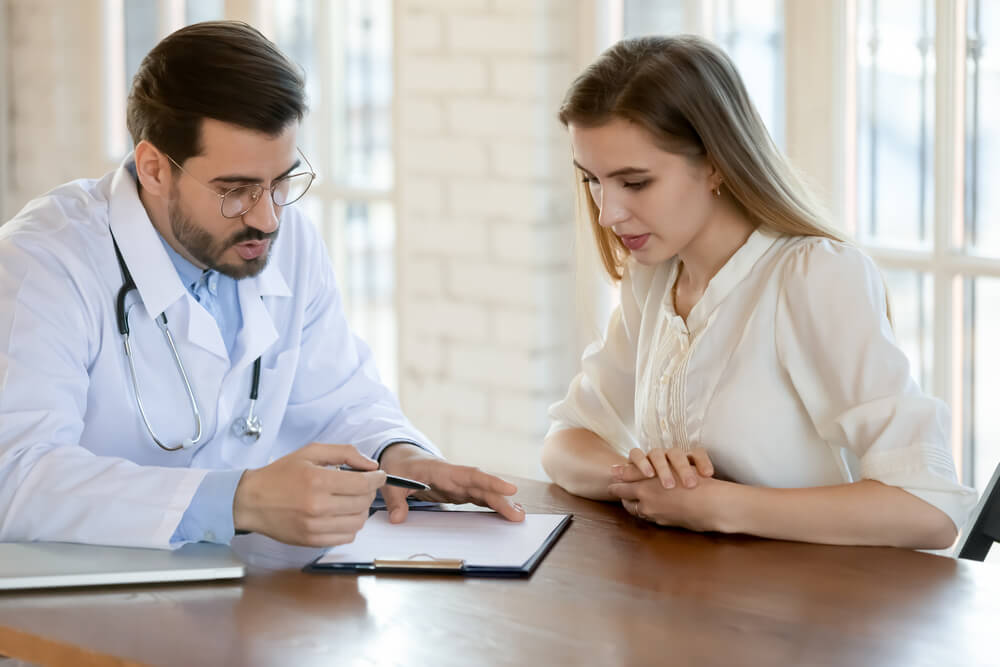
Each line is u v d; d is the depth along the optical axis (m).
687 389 1.65
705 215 1.59
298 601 1.28
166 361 1.71
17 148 4.34
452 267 3.13
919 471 1.42
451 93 3.06
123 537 1.42
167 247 1.73
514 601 1.27
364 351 2.01
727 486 1.48
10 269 1.59
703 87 1.53
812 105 2.58
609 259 1.79
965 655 1.11
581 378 1.87
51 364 1.55
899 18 2.46
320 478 1.38
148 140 1.59
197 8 3.88
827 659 1.11
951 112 2.40
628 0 2.87
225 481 1.43
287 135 1.57
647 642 1.16
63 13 4.18
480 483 1.60
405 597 1.29
